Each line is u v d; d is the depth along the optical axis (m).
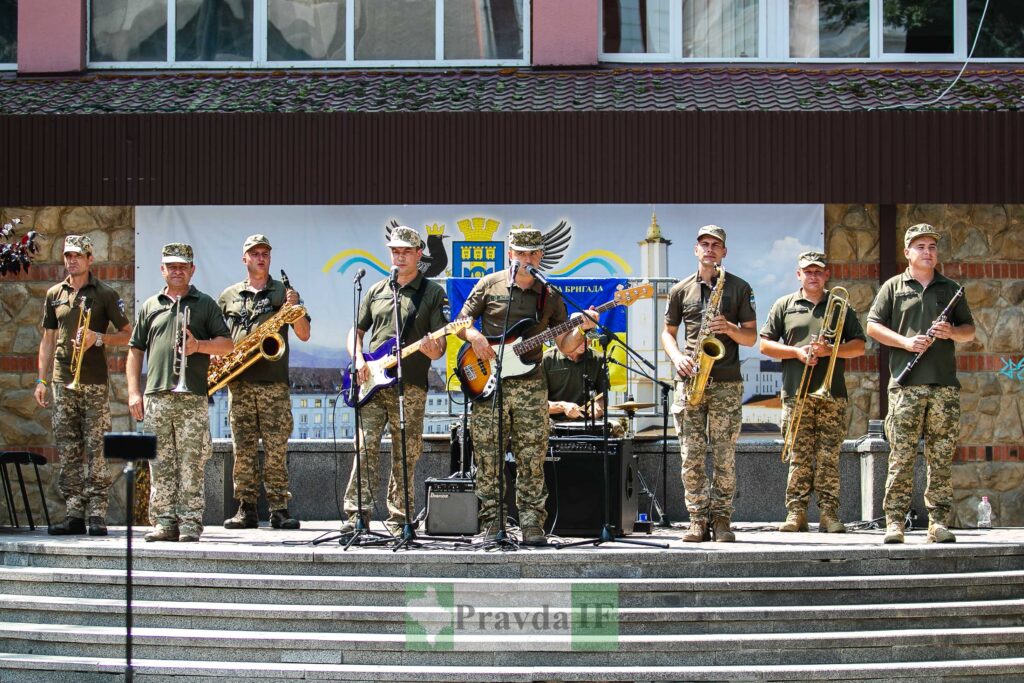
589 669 8.61
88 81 15.44
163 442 10.52
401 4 15.88
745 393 13.62
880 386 13.64
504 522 9.73
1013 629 9.16
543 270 13.72
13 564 10.10
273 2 15.99
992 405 13.77
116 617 9.28
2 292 14.13
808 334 11.73
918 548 9.73
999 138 13.34
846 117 13.36
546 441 10.04
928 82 14.63
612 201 13.45
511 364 9.90
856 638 8.89
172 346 10.57
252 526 11.94
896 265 13.77
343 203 13.62
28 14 15.71
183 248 10.78
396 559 9.39
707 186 13.43
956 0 15.69
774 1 15.77
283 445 11.87
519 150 13.49
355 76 15.37
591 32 15.45
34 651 9.19
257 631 9.06
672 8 15.79
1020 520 13.70
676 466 12.88
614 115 13.44
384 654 8.80
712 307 10.35
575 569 9.37
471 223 13.77
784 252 13.69
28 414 14.06
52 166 13.70
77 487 11.47
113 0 16.09
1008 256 13.88
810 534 11.40
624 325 13.06
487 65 15.70
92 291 11.53
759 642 8.82
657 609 9.02
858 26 15.76
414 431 10.60
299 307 11.55
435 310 10.61
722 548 9.69
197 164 13.67
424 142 13.55
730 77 15.02
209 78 15.41
